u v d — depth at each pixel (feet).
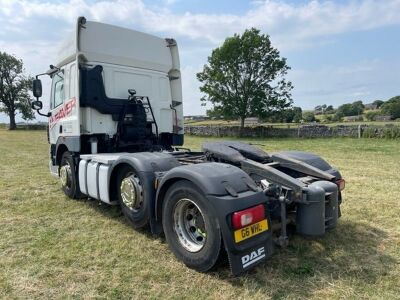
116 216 15.57
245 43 100.83
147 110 19.70
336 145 55.57
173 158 13.19
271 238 9.95
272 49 102.68
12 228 13.94
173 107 21.58
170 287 9.29
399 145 53.52
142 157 12.94
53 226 14.23
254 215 9.43
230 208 9.17
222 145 14.06
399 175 25.94
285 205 10.88
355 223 14.40
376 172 27.40
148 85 19.99
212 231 9.55
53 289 9.17
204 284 9.45
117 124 18.57
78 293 8.98
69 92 18.34
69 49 17.99
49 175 26.94
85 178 16.30
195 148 49.98
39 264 10.62
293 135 84.64
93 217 15.44
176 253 10.84
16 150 50.26
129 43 19.12
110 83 18.38
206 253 9.80
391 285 9.32
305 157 13.99
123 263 10.74
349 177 25.09
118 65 18.71
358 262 10.74
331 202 11.46
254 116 105.91
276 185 10.97
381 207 16.75
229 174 10.05
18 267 10.43
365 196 19.03
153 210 12.14
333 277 9.81
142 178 12.25
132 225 13.29
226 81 103.40
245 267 9.19
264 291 9.05
